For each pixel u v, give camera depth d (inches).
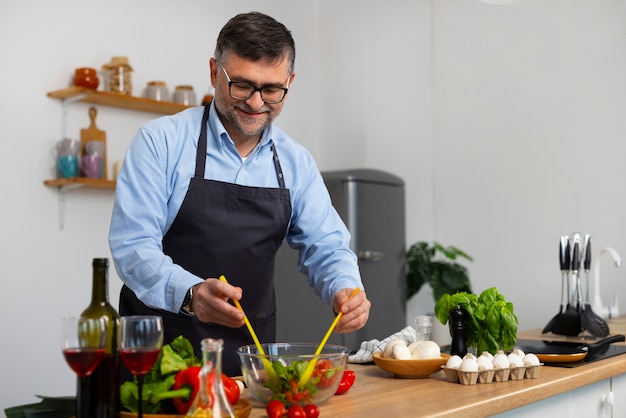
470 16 188.5
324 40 209.9
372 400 60.2
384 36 202.4
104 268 50.1
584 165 170.2
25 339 146.3
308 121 207.6
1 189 143.4
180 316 76.5
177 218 77.4
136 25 165.9
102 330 46.6
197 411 43.9
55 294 150.7
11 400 144.1
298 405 54.9
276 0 199.2
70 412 52.9
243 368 58.0
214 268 78.7
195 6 178.9
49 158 150.0
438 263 186.5
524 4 179.3
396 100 200.5
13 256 144.7
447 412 55.3
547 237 175.0
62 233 152.0
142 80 166.6
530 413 67.7
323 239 82.3
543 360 80.1
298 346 63.6
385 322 181.9
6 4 144.6
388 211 185.2
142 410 49.6
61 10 152.6
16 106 145.5
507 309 77.9
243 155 80.4
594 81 169.3
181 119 78.5
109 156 158.6
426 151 195.3
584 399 77.2
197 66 179.0
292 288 181.2
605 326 110.4
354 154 205.3
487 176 185.0
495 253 183.0
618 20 166.4
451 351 78.1
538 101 177.5
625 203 163.9
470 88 188.4
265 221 80.0
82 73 148.0
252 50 70.0
